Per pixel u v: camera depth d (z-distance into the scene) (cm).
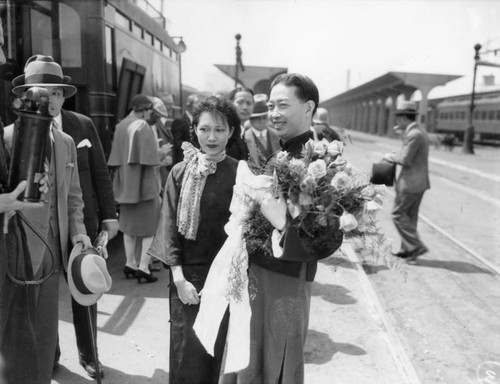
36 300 236
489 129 2195
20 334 216
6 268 209
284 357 200
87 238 257
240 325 196
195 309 228
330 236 178
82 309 290
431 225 744
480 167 1548
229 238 207
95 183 304
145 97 458
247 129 423
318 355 333
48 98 199
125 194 448
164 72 806
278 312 197
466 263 561
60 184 246
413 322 396
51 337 242
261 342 202
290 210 177
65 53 482
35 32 461
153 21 719
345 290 463
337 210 178
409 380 302
